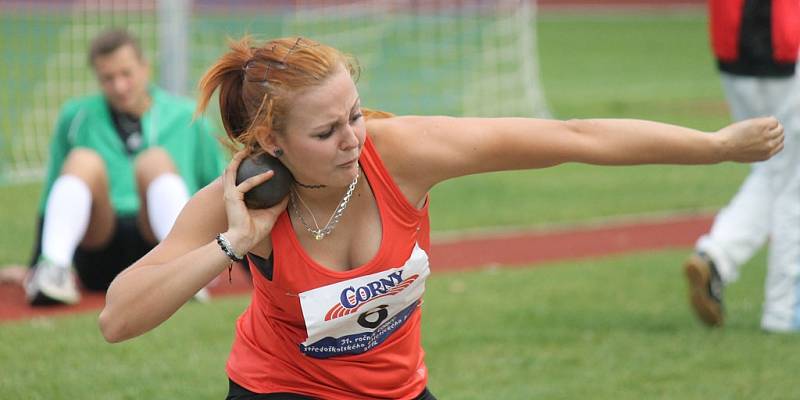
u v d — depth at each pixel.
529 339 18.77
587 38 76.75
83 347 18.23
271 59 9.26
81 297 21.97
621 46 73.06
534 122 10.03
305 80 9.09
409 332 10.60
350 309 9.89
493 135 9.92
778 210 18.69
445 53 60.28
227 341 18.62
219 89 9.80
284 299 9.99
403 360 10.62
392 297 10.04
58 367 17.19
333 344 10.19
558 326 19.53
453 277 23.39
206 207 9.84
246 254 10.11
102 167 21.28
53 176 22.19
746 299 21.48
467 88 52.59
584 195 33.03
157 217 20.81
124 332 9.58
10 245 26.78
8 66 49.94
